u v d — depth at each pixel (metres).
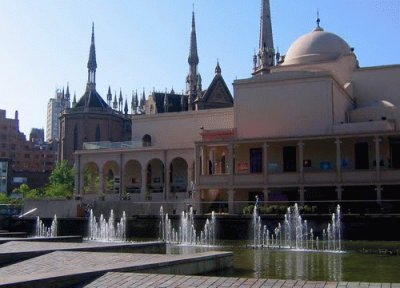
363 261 28.12
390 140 56.03
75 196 73.12
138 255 22.16
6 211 66.88
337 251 34.75
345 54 69.62
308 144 58.91
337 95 61.28
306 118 59.44
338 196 53.34
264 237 46.53
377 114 61.28
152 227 52.56
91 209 62.78
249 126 61.88
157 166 81.06
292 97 60.38
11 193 143.38
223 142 59.00
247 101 62.38
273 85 61.41
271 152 60.03
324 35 72.81
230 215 48.66
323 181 54.12
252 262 27.69
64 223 58.12
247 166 60.78
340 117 61.72
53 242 29.45
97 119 129.62
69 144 129.12
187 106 132.88
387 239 42.75
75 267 20.25
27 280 15.27
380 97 67.88
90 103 131.75
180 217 51.00
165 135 80.56
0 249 25.67
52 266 20.92
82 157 80.00
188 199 66.75
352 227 43.84
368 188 54.31
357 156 57.19
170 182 79.00
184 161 79.06
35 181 165.50
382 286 14.73
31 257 22.81
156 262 19.19
